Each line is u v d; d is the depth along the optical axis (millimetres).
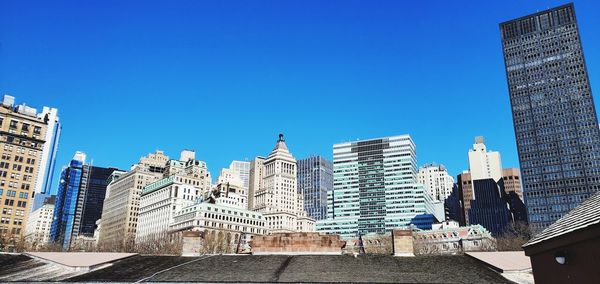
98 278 30594
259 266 32344
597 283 22031
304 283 28578
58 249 195375
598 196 26109
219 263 33531
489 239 194250
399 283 28391
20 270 33250
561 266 25172
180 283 29359
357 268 31578
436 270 31000
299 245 37875
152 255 37875
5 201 198125
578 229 23188
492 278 29406
